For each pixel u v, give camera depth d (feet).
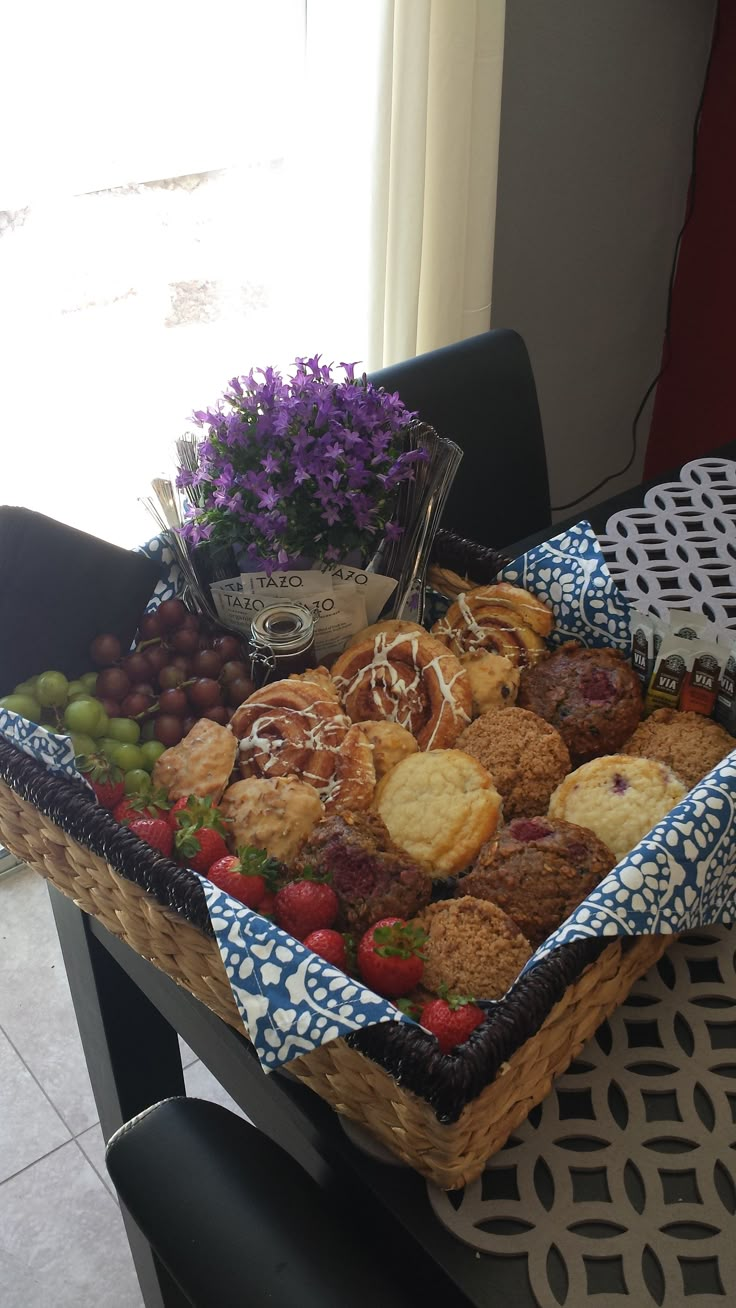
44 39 3.99
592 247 6.21
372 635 3.22
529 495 4.59
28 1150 4.49
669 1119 2.31
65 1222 4.26
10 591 3.00
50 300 4.46
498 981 2.41
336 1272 2.08
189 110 4.37
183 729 3.07
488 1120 2.12
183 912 2.34
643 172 6.19
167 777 2.87
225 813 2.79
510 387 4.44
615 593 3.13
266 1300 2.04
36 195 4.25
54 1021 4.94
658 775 2.77
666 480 3.98
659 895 2.31
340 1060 2.16
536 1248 2.14
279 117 4.54
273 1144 2.35
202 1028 2.78
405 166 4.46
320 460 2.97
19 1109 4.62
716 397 6.90
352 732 2.95
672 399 7.20
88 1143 4.51
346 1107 2.31
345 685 3.15
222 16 4.24
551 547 3.22
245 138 4.53
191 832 2.67
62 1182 4.38
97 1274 4.11
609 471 7.39
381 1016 2.09
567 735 3.03
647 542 3.67
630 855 2.36
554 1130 2.30
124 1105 3.40
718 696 3.00
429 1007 2.27
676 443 7.34
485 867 2.62
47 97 4.09
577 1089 2.35
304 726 2.96
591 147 5.82
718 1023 2.46
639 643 3.10
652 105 5.98
